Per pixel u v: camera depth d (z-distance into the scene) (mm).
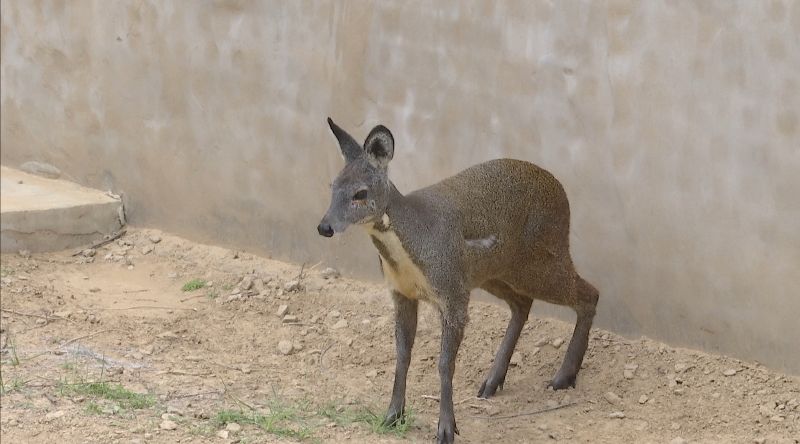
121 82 15453
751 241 11102
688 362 11484
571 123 12023
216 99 14648
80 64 15836
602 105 11781
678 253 11578
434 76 12844
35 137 16656
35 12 16156
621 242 11938
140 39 15133
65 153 16359
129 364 11516
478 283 10562
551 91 12078
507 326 12570
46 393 10320
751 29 10766
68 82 16047
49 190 16031
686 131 11305
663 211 11594
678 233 11539
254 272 14320
